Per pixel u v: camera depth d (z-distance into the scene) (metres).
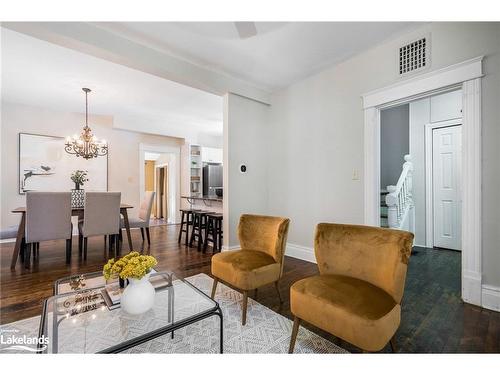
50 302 1.48
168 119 5.88
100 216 3.46
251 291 2.41
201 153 7.39
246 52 2.85
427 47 2.35
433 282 2.62
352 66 2.97
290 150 3.73
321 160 3.31
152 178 9.21
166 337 1.67
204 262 3.31
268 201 4.04
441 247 4.12
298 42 2.65
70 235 3.20
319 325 1.39
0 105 4.39
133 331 1.41
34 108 4.71
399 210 3.91
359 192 2.90
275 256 2.12
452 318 1.88
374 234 1.58
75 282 1.81
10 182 4.46
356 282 1.52
